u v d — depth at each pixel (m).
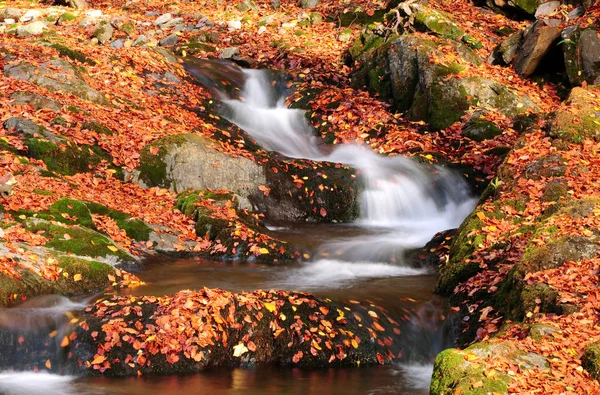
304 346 7.64
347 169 12.95
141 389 6.82
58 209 9.85
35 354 7.34
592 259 7.64
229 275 9.48
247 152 12.59
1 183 9.73
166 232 10.52
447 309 8.51
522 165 10.54
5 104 11.98
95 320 7.55
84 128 12.00
